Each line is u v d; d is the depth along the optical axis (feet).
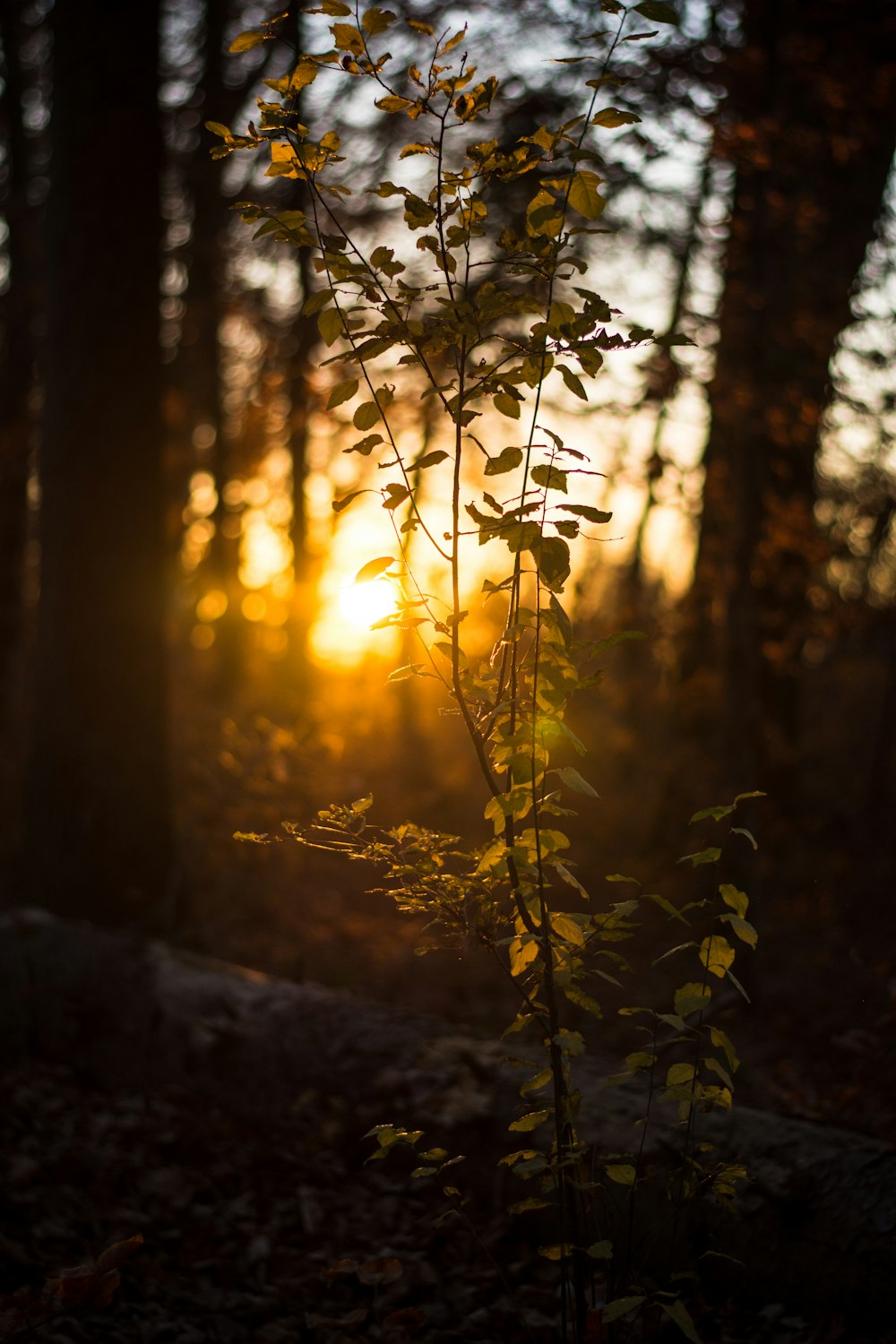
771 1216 10.61
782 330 25.25
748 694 25.12
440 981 25.08
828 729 46.85
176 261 37.99
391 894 8.17
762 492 25.53
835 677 48.78
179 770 28.63
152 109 24.48
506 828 7.85
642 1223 11.14
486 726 7.94
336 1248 12.21
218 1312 10.51
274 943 25.98
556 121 23.99
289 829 8.38
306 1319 10.40
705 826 31.94
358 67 7.95
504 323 25.96
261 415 35.55
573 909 30.35
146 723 24.54
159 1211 12.44
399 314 8.01
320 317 8.09
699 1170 8.33
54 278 24.36
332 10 7.74
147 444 24.66
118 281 24.14
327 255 7.95
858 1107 16.43
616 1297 8.52
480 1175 12.87
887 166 29.48
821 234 28.22
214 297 38.22
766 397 24.72
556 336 7.73
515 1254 12.03
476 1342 10.24
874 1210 10.24
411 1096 13.83
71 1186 12.55
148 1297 10.45
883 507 33.83
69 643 23.98
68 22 24.09
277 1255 11.83
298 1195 13.23
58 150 24.30
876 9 25.07
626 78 7.70
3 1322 9.12
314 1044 15.25
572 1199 8.26
